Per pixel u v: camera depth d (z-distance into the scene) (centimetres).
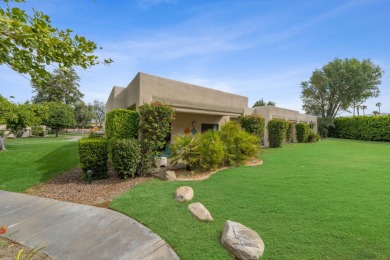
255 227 393
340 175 758
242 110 1553
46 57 273
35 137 3503
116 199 540
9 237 374
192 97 1139
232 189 603
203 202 512
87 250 337
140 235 377
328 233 367
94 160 743
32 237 374
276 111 2106
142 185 658
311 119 3072
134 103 970
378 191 579
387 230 373
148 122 796
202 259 313
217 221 421
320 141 2512
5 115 1361
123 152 717
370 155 1281
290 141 2286
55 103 3622
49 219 442
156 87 945
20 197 580
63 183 714
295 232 373
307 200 514
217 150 830
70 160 1126
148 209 476
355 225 392
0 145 1462
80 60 306
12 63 249
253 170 844
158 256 323
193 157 817
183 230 390
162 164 916
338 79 3322
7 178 764
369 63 3325
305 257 310
